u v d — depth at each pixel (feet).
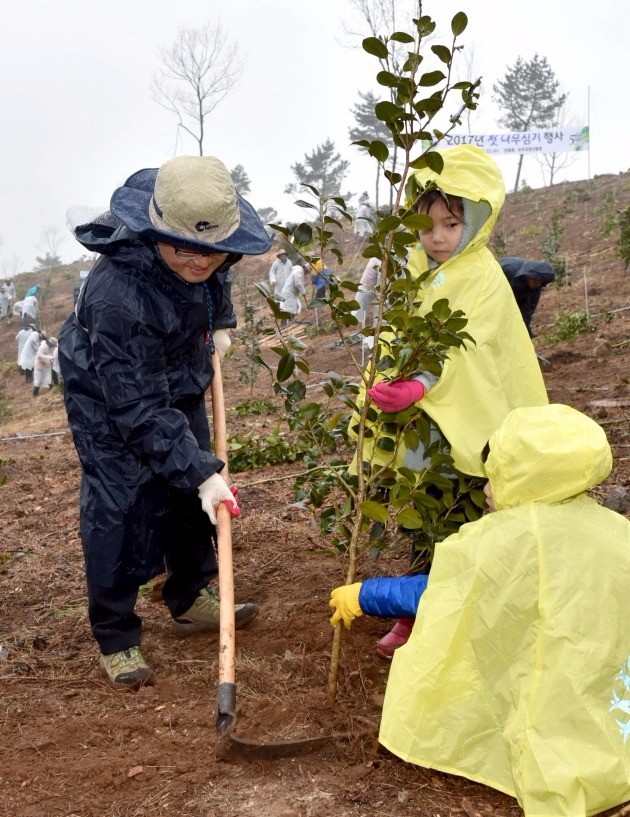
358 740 9.02
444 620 8.16
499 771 8.02
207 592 12.53
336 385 9.62
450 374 9.69
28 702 10.59
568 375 30.19
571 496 8.16
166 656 11.74
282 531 16.76
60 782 8.73
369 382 9.49
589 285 52.95
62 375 10.54
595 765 7.41
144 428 9.55
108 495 10.37
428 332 8.89
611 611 7.85
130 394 9.53
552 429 7.93
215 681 10.73
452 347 9.70
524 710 7.76
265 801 8.11
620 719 7.67
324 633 11.94
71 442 34.58
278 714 9.56
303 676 10.72
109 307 9.49
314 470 10.50
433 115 8.63
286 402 9.95
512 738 7.77
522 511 8.14
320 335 57.26
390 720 8.30
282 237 9.28
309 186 9.02
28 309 115.75
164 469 9.57
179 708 10.11
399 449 10.44
